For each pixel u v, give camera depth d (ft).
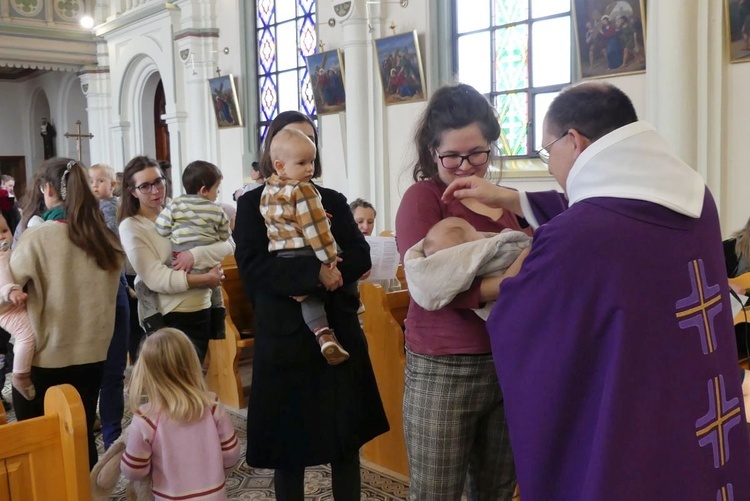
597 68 21.26
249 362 18.52
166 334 8.19
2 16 44.04
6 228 11.44
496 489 6.84
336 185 31.73
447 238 5.81
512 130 25.18
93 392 10.16
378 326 12.12
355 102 28.78
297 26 33.94
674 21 18.40
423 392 6.40
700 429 4.72
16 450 6.56
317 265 7.44
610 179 4.86
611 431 4.53
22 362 9.46
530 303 4.89
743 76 18.19
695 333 4.77
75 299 9.62
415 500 6.54
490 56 25.62
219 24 37.93
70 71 52.11
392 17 27.91
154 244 11.96
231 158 38.04
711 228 5.06
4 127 60.80
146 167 11.95
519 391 4.96
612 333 4.63
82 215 9.66
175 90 40.24
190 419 8.00
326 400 7.80
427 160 6.57
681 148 18.71
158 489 8.04
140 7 42.01
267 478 12.00
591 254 4.67
